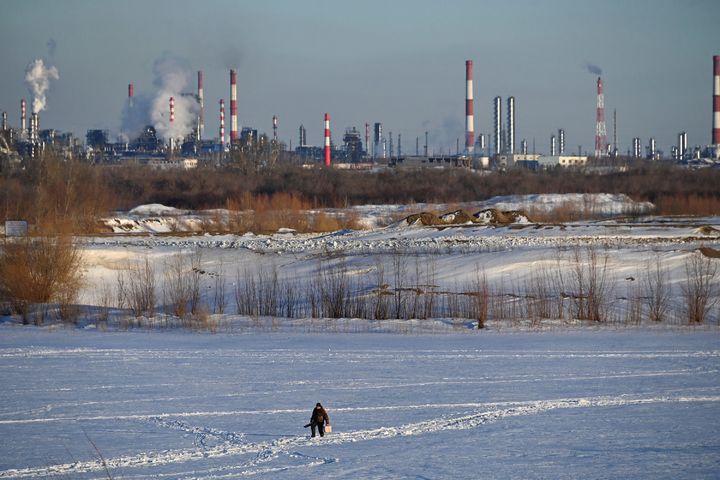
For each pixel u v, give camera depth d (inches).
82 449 2076.8
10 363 3299.7
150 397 2667.3
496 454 2000.5
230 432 2223.2
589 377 2935.5
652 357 3346.5
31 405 2564.0
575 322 4303.6
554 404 2517.2
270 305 4761.3
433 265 5536.4
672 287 4960.6
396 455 1996.8
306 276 5600.4
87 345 3769.7
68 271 5088.6
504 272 5369.1
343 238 7293.3
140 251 6294.3
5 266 5032.0
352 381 2901.1
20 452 2057.1
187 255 6230.3
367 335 4018.2
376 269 5615.2
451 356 3405.5
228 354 3501.5
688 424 2272.4
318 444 2100.1
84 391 2765.7
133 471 1889.8
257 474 1855.3
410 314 4594.0
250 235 7721.5
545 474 1839.3
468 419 2345.0
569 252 5748.0
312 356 3432.6
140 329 4232.3
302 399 2620.6
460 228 7824.8
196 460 1968.5
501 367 3147.1
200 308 4702.3
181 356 3457.2
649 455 1978.3
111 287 5413.4
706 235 6761.8
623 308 4574.3
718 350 3506.4
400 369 3125.0
